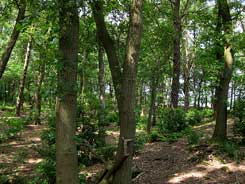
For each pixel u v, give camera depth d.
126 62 8.02
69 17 6.64
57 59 6.67
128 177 8.07
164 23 18.95
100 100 15.51
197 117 23.95
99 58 15.68
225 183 9.98
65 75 6.77
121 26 9.16
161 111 20.09
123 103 8.03
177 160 12.46
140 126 22.20
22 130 21.36
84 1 6.92
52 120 13.64
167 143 15.41
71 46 6.82
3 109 33.38
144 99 35.78
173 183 10.41
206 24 15.94
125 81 8.02
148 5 16.50
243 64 21.19
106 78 34.62
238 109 13.95
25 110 33.81
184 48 35.75
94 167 12.17
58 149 6.93
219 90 13.41
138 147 13.82
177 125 18.17
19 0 8.23
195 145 13.30
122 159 7.89
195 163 11.78
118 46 9.15
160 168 11.88
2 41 24.91
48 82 7.09
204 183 10.16
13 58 33.25
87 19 8.29
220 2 13.75
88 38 8.91
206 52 15.83
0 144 17.31
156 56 19.22
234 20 15.23
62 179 6.92
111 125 21.50
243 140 13.32
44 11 6.70
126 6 8.89
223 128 13.14
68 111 6.85
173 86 19.38
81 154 12.62
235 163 11.29
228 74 13.31
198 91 38.94
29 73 31.91
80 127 13.23
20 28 7.19
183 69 36.94
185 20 22.20
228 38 13.00
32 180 10.35
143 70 19.20
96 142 13.24
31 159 14.21
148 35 18.06
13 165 13.35
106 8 8.39
